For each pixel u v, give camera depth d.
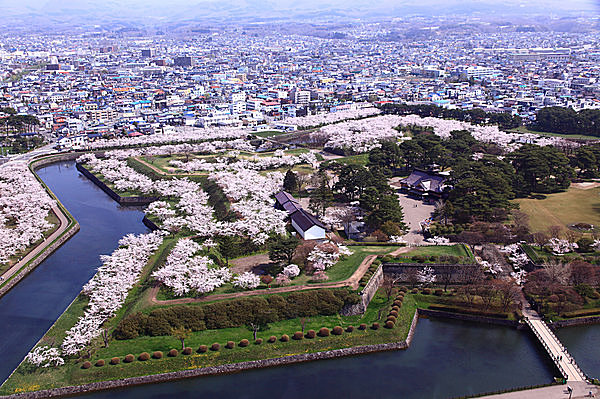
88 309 191.62
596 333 182.50
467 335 184.88
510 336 183.38
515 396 149.25
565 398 147.38
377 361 171.62
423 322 193.88
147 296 198.12
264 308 188.38
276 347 173.50
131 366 164.88
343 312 191.75
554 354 169.00
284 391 158.50
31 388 158.88
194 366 166.00
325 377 164.50
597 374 162.00
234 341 177.00
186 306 188.75
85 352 172.75
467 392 155.62
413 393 155.88
